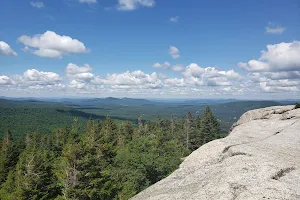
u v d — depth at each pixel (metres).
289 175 12.23
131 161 47.53
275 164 13.30
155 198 12.06
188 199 10.85
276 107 34.88
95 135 60.50
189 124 104.00
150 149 54.47
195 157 16.67
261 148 16.72
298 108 31.17
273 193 10.09
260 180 11.35
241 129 26.02
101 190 39.34
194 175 14.08
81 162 37.81
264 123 27.70
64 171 38.06
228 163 14.15
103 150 49.28
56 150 89.19
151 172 47.66
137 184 45.44
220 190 10.86
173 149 60.03
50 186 42.44
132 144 57.53
